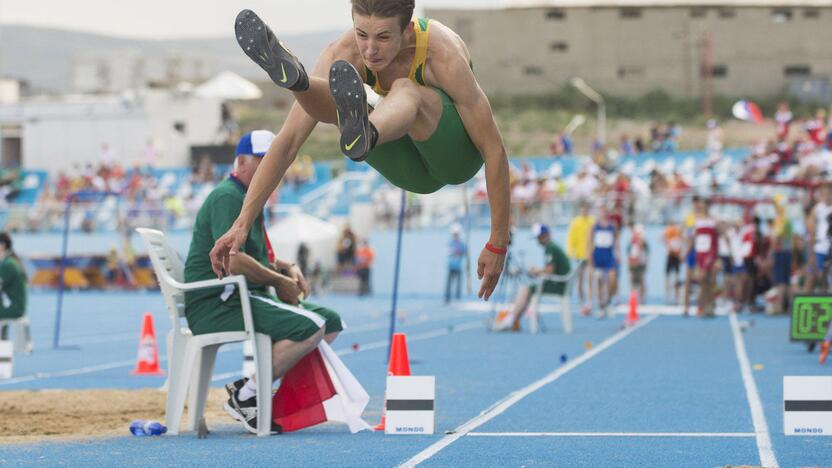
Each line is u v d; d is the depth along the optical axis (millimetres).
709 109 173000
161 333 58594
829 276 51062
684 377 34969
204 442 22203
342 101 12414
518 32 181000
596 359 41625
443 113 14227
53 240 109562
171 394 23703
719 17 178125
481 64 181875
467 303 88188
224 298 23203
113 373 38188
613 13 179625
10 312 46312
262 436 23047
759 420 25203
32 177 136500
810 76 176125
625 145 118000
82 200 110812
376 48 13664
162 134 144250
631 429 23938
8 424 25719
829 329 39188
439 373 36750
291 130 14914
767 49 177000
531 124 169750
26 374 37844
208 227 23344
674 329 57750
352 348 47156
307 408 23688
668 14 178500
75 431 24719
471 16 181875
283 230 93688
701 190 90625
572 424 24812
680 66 178125
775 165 85938
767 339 50219
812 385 22766
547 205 90375
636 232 79688
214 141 148125
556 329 58969
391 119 13227
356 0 13602
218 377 35750
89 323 66438
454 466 19016
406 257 98750
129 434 23703
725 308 75000
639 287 80125
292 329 22969
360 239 104875
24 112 147875
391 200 100375
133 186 119875
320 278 100062
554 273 56750
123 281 106000
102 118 145125
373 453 20500
